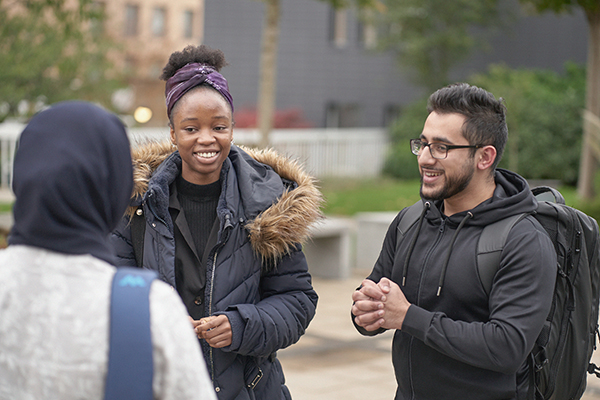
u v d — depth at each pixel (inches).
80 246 48.5
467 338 76.2
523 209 81.0
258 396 91.7
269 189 91.8
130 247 89.0
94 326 46.8
